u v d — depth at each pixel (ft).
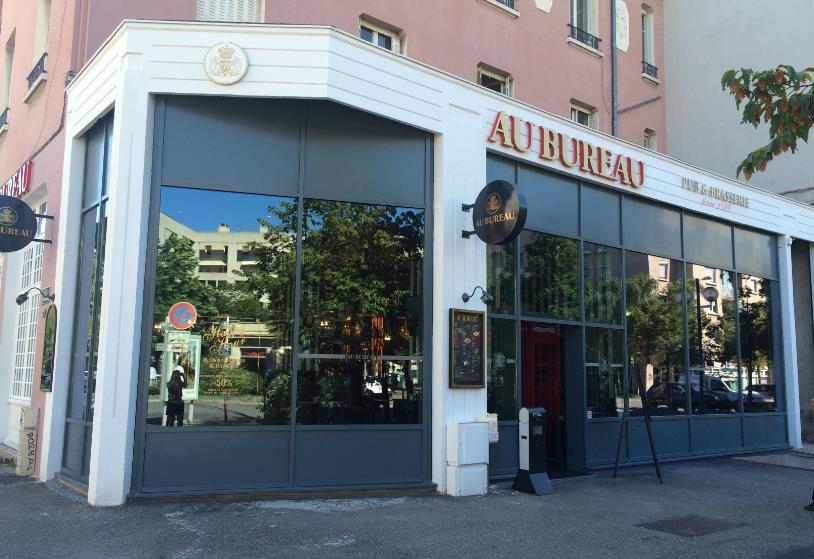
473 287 29.30
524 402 34.60
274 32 25.58
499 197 27.12
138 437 24.26
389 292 28.04
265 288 26.40
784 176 53.47
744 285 46.57
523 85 44.86
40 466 29.50
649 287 39.65
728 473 35.37
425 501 25.73
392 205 28.37
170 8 31.81
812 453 44.57
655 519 24.18
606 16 52.21
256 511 23.17
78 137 30.48
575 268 35.24
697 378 41.96
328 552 18.80
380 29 38.83
